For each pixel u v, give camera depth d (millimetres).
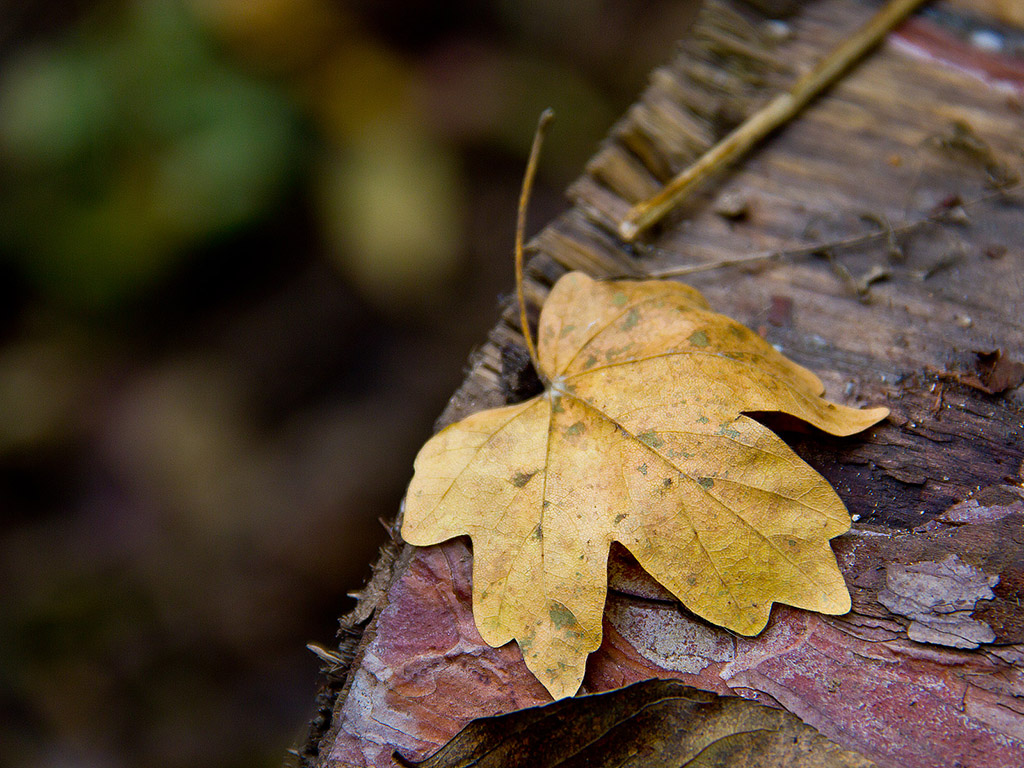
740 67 369
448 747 310
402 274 652
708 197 357
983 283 342
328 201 658
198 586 618
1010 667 312
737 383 323
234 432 661
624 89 738
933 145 355
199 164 631
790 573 315
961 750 309
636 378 327
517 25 737
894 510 324
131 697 594
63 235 659
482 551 320
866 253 347
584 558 318
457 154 702
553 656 314
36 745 578
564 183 708
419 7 704
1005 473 325
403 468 618
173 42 641
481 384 341
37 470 679
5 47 712
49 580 634
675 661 317
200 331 708
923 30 367
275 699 588
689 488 319
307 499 621
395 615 323
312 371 677
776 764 307
